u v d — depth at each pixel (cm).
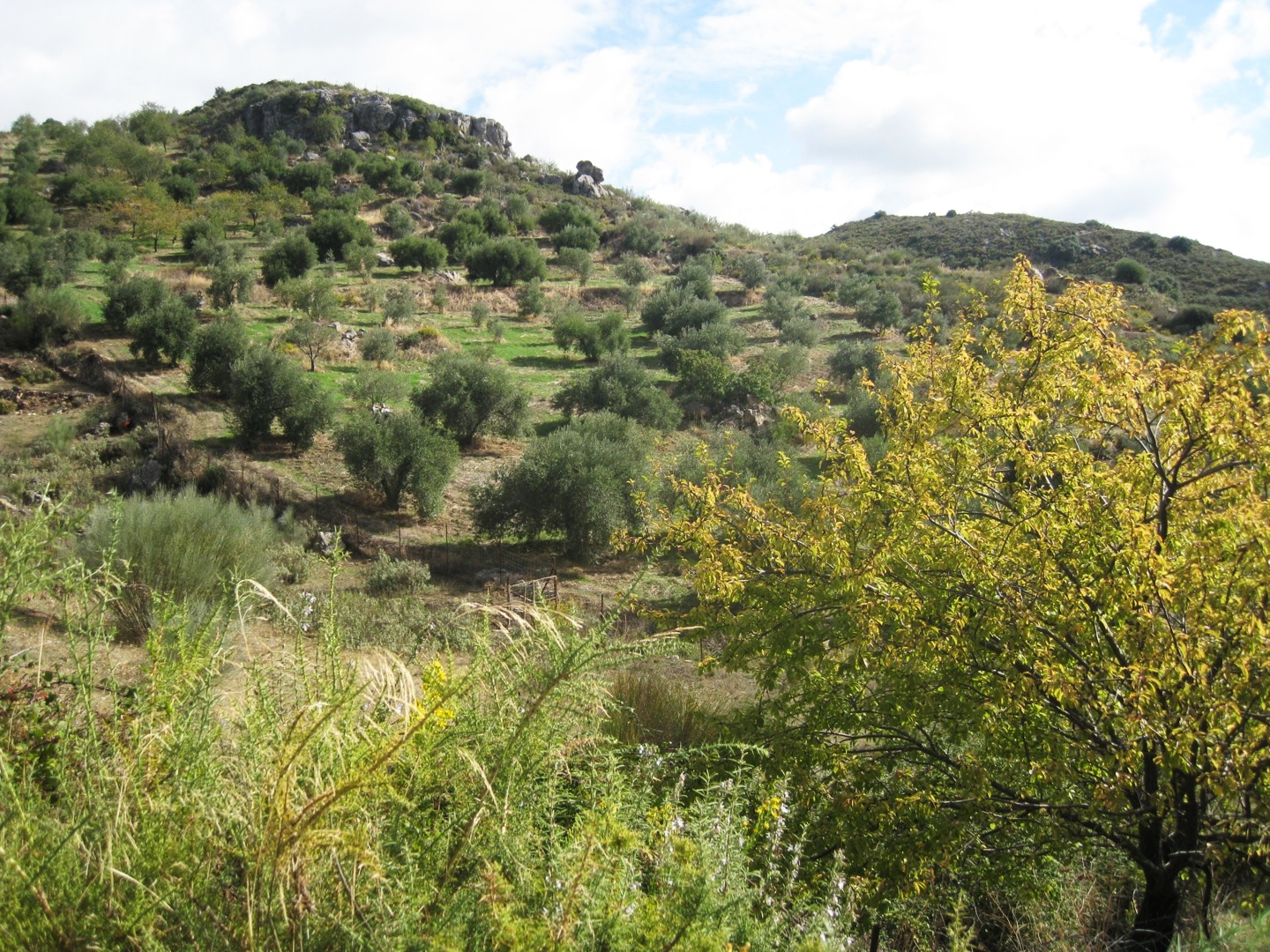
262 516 1827
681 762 507
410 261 5153
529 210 7269
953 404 590
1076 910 493
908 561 585
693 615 671
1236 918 421
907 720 552
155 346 3100
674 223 7738
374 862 206
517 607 315
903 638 525
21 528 267
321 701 256
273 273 4403
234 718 271
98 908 208
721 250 6588
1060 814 504
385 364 3409
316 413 2650
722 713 729
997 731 534
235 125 8956
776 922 287
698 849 274
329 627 292
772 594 635
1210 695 423
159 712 260
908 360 659
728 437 2642
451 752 268
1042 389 573
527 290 4556
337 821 228
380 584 1709
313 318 3766
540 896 240
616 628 1176
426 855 243
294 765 223
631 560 2178
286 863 205
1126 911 502
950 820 500
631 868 256
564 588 1872
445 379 2891
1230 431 459
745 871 306
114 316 3362
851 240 8744
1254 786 433
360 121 8925
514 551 2188
